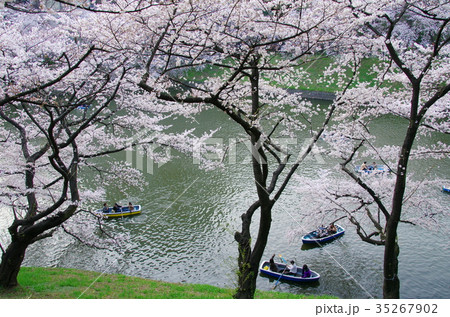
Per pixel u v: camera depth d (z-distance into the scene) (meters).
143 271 14.72
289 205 19.41
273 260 15.60
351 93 10.43
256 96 8.72
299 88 34.66
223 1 7.01
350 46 9.36
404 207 12.59
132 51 7.76
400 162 8.73
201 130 28.28
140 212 19.02
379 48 10.17
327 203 12.51
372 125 28.94
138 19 7.51
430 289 13.49
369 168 20.09
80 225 12.25
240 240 8.54
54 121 7.38
